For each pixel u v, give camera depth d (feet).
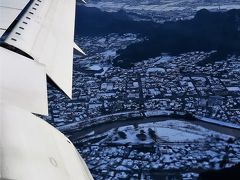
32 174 9.20
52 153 10.81
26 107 13.21
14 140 10.29
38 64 16.93
